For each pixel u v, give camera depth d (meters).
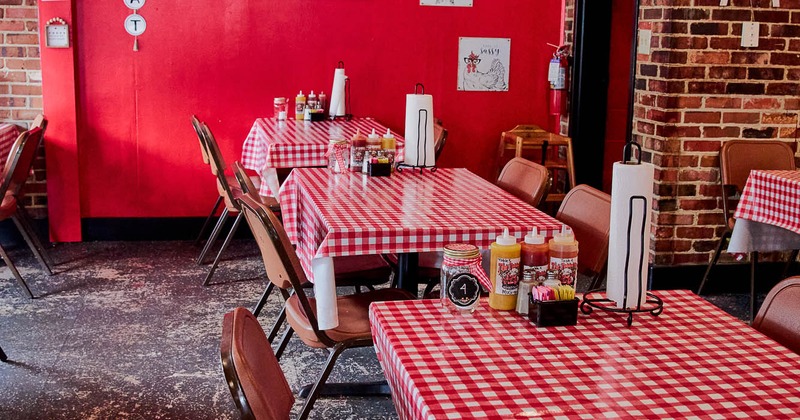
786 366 1.90
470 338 2.04
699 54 4.87
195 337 4.27
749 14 4.88
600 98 6.49
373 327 2.27
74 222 6.06
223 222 5.57
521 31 6.51
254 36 6.17
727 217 4.86
